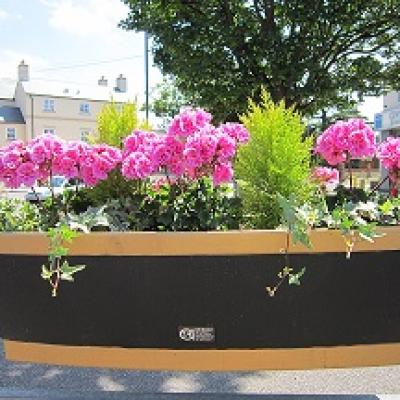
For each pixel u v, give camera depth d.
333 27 11.67
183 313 1.74
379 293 1.73
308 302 1.71
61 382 3.45
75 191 3.01
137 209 2.36
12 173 2.50
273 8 11.41
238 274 1.70
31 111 46.75
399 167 2.54
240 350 1.76
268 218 2.10
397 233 1.71
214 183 2.35
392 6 11.60
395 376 3.48
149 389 3.35
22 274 1.82
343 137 2.54
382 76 12.28
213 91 11.28
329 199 2.58
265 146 2.14
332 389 3.31
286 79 10.91
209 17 11.46
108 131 3.23
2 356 3.88
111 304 1.77
